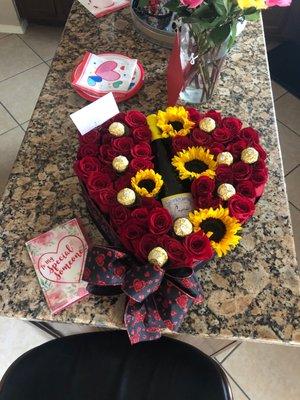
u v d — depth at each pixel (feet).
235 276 2.40
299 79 7.30
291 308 2.29
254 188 2.35
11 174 2.84
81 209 2.69
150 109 3.28
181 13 2.55
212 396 2.82
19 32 7.85
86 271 2.15
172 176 2.46
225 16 2.38
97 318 2.24
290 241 2.56
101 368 2.97
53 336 3.68
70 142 3.03
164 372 2.94
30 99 6.91
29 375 2.91
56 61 3.57
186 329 2.20
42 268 2.41
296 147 6.54
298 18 7.06
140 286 1.98
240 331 2.20
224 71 3.53
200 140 2.54
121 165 2.38
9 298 2.30
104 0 4.06
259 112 3.27
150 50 3.70
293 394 4.42
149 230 2.16
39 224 2.61
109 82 3.34
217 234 2.20
